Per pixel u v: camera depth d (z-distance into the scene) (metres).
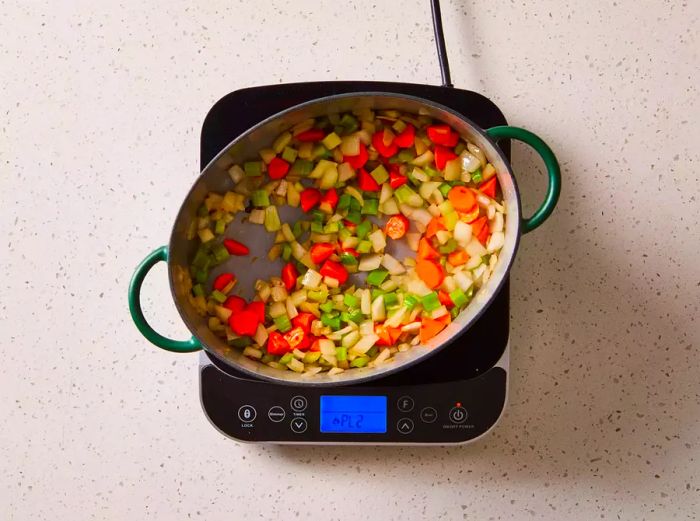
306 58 0.82
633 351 0.82
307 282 0.77
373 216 0.78
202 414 0.82
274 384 0.76
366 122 0.75
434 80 0.82
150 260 0.69
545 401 0.82
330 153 0.76
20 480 0.82
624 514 0.82
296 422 0.76
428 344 0.71
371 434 0.76
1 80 0.83
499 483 0.82
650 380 0.82
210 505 0.82
